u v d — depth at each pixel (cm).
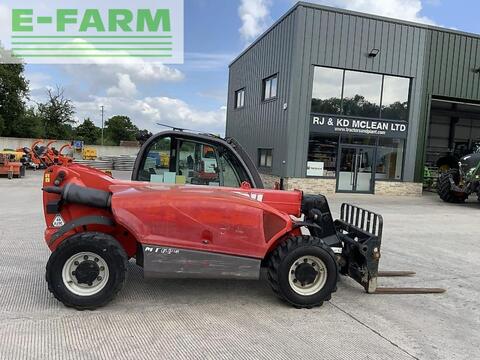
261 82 2017
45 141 3425
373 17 1738
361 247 501
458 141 2700
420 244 825
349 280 570
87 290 423
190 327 399
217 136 546
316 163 1736
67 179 472
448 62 1883
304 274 454
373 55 1745
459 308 488
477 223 1140
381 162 1838
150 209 430
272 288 464
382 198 1700
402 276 604
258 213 449
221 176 526
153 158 518
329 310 459
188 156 523
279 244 465
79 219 440
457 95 1909
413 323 437
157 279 525
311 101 1702
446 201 1648
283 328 407
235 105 2489
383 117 1819
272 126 1856
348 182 1795
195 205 437
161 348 356
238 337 383
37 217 930
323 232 526
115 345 358
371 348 376
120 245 429
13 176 1973
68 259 417
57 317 405
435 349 380
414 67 1828
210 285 515
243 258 448
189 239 436
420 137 1877
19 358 330
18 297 450
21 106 4453
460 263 692
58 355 337
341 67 1717
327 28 1683
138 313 425
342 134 1758
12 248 652
